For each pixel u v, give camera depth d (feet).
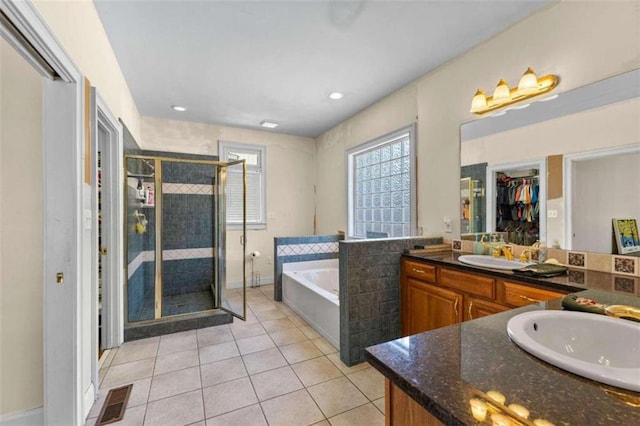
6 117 4.87
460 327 2.79
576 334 2.94
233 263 14.90
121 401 5.81
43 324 4.72
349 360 7.16
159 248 10.25
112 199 8.10
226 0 6.02
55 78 4.71
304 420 5.29
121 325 8.25
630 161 5.13
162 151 13.11
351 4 6.18
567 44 5.92
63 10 4.53
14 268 4.88
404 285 7.85
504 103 7.06
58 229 4.75
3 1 3.07
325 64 8.65
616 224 5.30
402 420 2.25
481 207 7.68
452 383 1.86
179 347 8.16
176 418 5.34
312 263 13.37
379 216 12.04
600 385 1.82
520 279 5.29
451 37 7.36
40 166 5.02
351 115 13.10
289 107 12.11
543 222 6.38
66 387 4.78
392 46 7.77
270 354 7.76
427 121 9.27
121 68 8.73
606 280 4.88
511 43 6.92
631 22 5.11
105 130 7.79
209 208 13.82
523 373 1.97
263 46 7.73
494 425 1.47
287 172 16.22
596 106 5.53
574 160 5.86
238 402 5.79
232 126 14.71
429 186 9.23
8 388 4.85
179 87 10.14
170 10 6.31
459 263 6.54
